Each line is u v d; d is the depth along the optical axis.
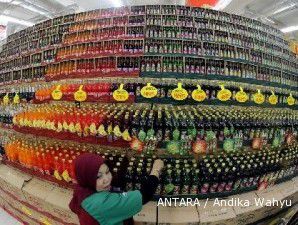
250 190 2.54
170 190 2.21
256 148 2.63
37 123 2.82
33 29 3.89
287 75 3.56
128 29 3.05
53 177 2.66
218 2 5.71
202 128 2.29
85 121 2.40
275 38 3.60
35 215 2.84
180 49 2.89
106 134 2.30
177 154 2.37
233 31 3.16
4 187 3.26
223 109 2.82
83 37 3.20
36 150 2.80
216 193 2.35
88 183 1.47
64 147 2.71
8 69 4.18
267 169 2.59
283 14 8.29
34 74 3.65
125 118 2.30
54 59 3.38
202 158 2.42
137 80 2.85
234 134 2.43
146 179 1.73
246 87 3.08
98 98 2.74
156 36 2.93
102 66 2.96
